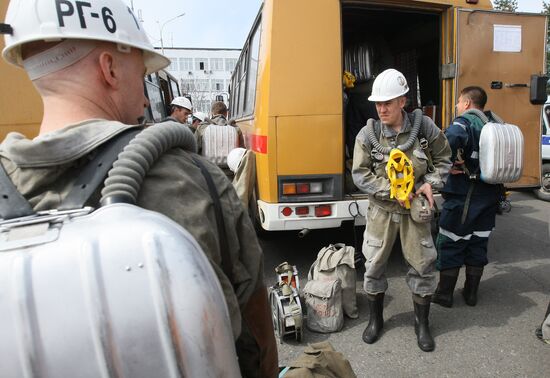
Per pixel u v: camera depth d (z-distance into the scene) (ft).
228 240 2.92
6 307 1.78
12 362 1.76
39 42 2.77
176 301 1.89
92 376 1.80
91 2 2.79
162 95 24.93
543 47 13.44
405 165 8.16
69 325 1.79
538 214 20.89
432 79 18.07
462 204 10.12
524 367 8.21
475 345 9.01
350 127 14.76
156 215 2.14
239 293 3.06
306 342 9.44
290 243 16.11
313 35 11.08
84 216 2.12
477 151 10.02
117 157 2.46
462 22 12.53
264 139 11.40
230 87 33.71
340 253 10.43
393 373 8.20
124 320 1.83
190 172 2.76
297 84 11.09
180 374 1.88
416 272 8.91
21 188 2.43
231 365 2.05
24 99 11.20
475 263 10.55
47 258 1.86
